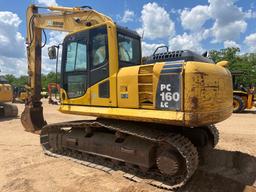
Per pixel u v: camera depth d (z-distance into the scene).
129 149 5.79
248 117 14.88
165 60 5.62
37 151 7.90
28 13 10.12
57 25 9.20
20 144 8.78
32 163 6.79
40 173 6.07
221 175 5.55
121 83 5.75
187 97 4.77
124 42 6.37
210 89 4.98
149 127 5.82
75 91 6.79
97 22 7.82
